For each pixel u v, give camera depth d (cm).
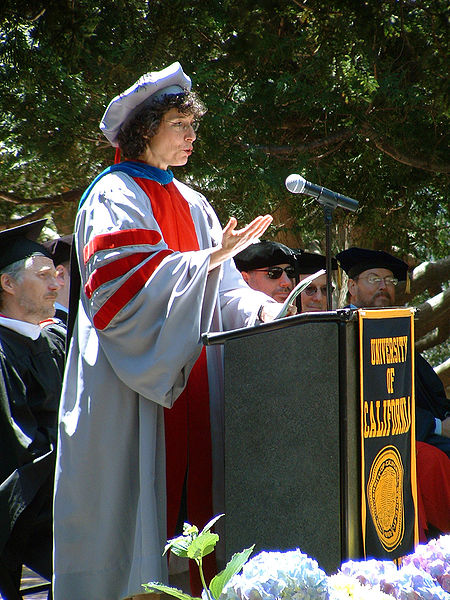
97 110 1358
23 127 1401
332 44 1337
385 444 626
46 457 893
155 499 714
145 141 783
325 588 456
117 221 731
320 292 1217
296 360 618
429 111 1486
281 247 1177
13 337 962
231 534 647
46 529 913
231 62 1412
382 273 1277
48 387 966
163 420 735
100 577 719
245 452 642
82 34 1177
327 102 1446
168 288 707
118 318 710
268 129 1490
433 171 1559
